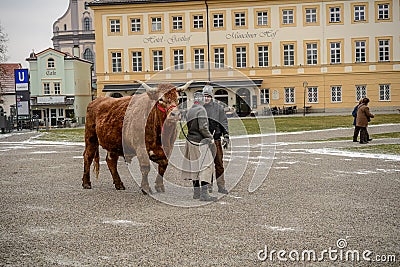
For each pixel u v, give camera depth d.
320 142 22.20
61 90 62.44
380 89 55.53
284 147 20.14
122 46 57.75
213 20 56.91
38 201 10.07
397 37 54.94
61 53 62.28
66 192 11.07
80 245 6.86
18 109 44.88
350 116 46.06
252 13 56.41
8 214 8.89
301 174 12.98
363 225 7.60
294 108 55.50
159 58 57.62
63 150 22.41
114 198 10.23
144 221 8.18
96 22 57.88
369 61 55.34
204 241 6.93
